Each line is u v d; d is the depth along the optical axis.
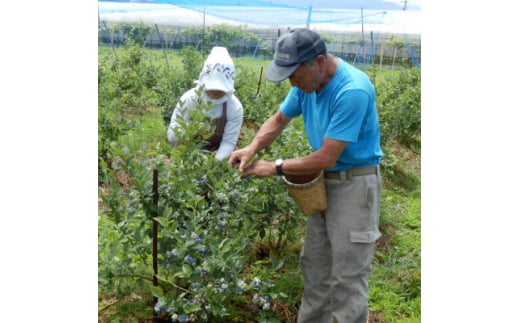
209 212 3.42
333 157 2.91
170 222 3.04
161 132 6.77
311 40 2.80
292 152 4.10
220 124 4.00
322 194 3.17
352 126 2.86
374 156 3.10
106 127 5.63
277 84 7.70
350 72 2.91
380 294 4.05
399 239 4.99
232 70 3.95
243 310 3.57
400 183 6.62
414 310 3.91
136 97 8.08
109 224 3.71
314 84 2.89
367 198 3.12
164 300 3.07
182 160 3.38
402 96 7.68
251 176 3.69
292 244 4.44
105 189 4.74
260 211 3.89
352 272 3.19
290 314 3.68
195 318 3.11
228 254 3.08
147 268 3.43
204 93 3.93
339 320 3.26
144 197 3.16
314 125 3.13
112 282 3.21
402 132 7.74
